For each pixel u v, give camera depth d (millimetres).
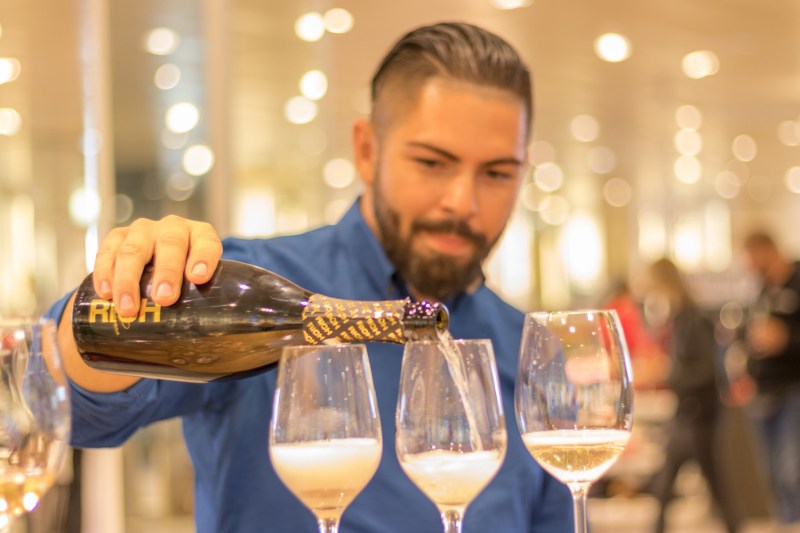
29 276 7930
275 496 1264
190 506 4344
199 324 975
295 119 9422
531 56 8734
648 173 15648
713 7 7492
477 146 1300
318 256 1429
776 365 5906
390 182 1342
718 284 10641
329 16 6766
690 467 7613
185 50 4230
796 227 18281
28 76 5789
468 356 938
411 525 1271
